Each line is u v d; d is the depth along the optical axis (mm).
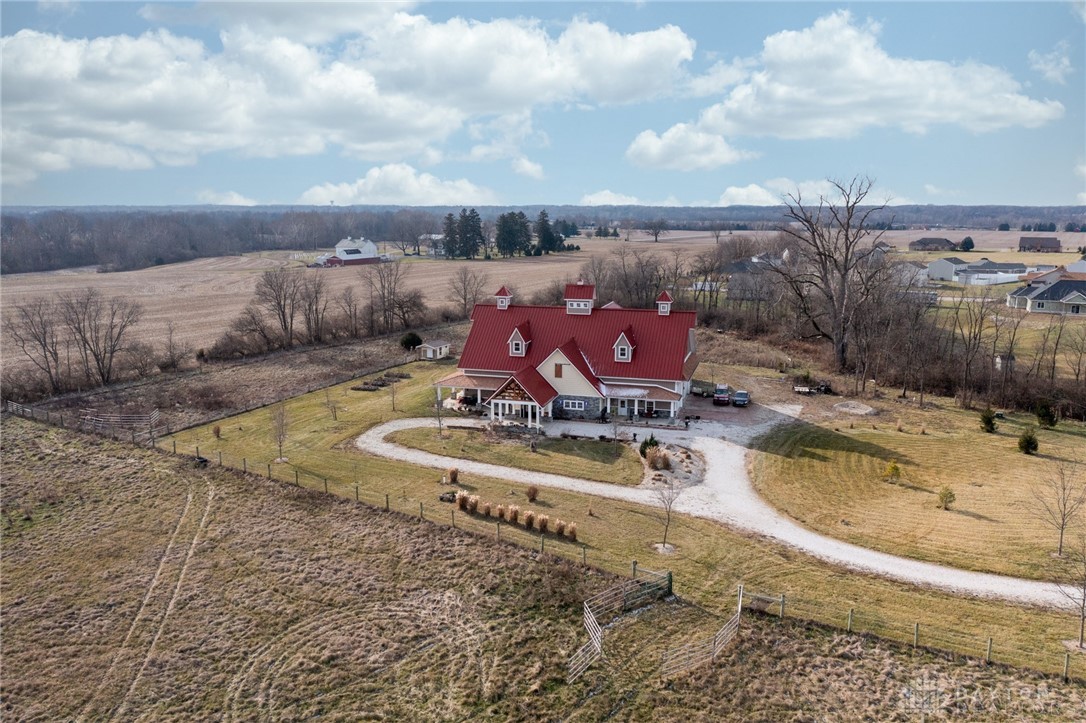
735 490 49531
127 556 43500
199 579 40875
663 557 40250
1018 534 42562
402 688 32000
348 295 115250
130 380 82938
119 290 154125
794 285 92562
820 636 33250
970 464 54500
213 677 33500
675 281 127062
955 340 91062
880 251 118000
